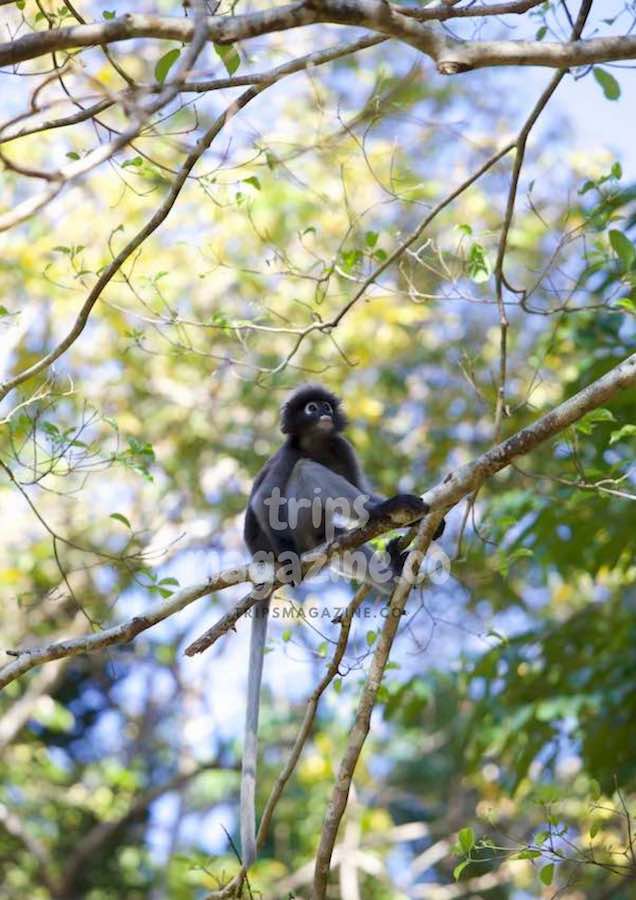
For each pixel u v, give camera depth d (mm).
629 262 8961
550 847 7742
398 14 6285
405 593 7465
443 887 18203
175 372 17359
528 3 7234
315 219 16094
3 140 6887
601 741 13484
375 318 16391
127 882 21203
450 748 18125
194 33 5641
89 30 5980
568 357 15430
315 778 17594
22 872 20281
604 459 12727
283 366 9023
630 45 6480
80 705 23281
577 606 17906
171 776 22297
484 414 17359
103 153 5316
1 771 19562
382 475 17266
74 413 16234
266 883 18062
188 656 7484
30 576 17438
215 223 16500
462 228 9023
